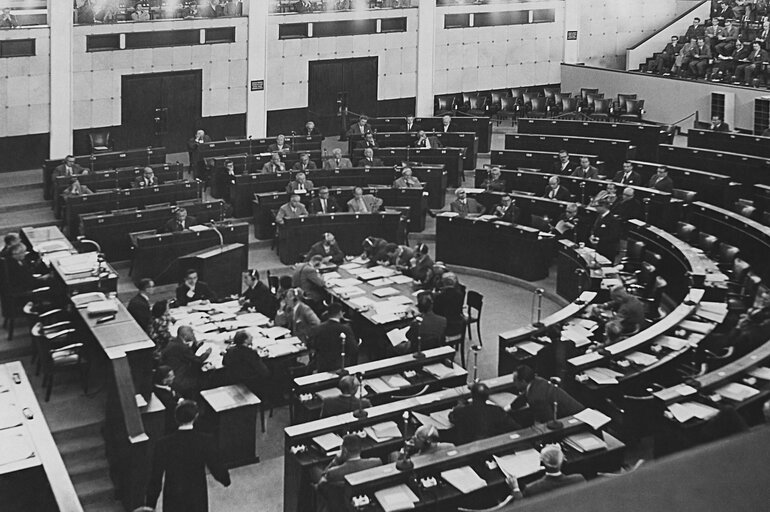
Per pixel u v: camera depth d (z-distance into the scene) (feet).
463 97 107.34
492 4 110.42
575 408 37.58
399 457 33.42
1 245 70.79
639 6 118.11
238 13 96.68
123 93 91.56
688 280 54.90
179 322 52.06
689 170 74.79
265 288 54.95
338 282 58.70
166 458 33.83
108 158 79.82
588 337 48.24
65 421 43.83
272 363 47.91
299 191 73.87
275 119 101.19
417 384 43.50
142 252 64.69
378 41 104.83
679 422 36.17
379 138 90.07
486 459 33.68
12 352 51.13
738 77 101.04
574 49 115.85
